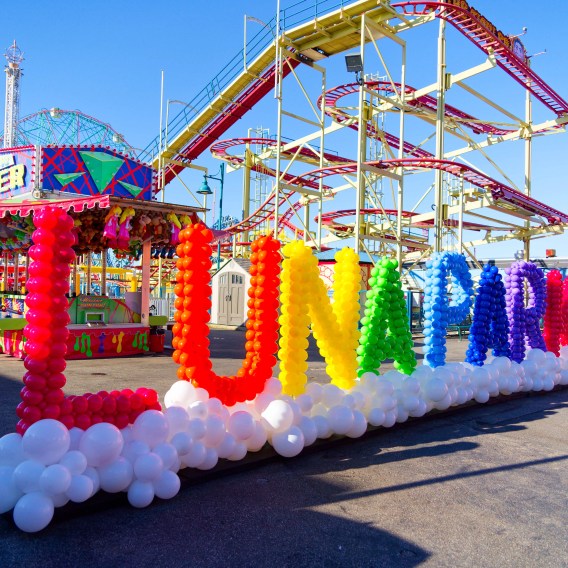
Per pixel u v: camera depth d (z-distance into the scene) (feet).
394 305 23.25
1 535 11.77
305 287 19.03
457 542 12.01
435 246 84.28
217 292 87.35
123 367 36.45
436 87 81.00
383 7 68.18
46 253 12.90
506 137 101.24
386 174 73.72
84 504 12.85
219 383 16.80
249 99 85.20
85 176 43.32
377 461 17.74
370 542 11.91
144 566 10.63
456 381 24.00
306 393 19.10
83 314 42.45
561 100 89.30
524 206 89.81
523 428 22.52
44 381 12.83
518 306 29.58
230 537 11.96
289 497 14.40
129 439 13.70
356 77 67.41
